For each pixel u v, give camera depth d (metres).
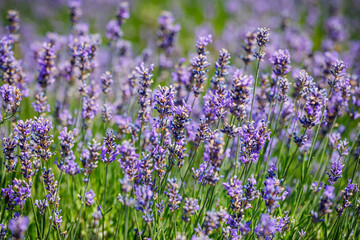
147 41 12.42
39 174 3.93
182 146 3.38
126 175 3.01
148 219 2.97
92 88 4.47
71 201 3.88
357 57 8.51
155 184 3.38
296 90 4.32
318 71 5.94
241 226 2.99
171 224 3.56
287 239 3.46
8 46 4.23
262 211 3.69
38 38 11.41
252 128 3.20
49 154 3.25
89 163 3.13
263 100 4.65
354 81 4.66
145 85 3.62
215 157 2.87
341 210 3.39
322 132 4.70
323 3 15.64
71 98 6.16
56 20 14.33
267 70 7.61
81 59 4.36
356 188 3.46
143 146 4.19
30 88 6.19
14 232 2.51
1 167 3.62
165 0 16.77
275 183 2.90
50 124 3.20
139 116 3.82
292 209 3.66
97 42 4.76
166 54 6.94
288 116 4.39
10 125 4.00
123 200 2.91
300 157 4.43
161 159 3.18
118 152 3.19
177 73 4.81
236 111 3.33
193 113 5.14
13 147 3.20
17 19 5.23
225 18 15.91
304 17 14.89
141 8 15.45
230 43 10.44
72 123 5.02
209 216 2.79
